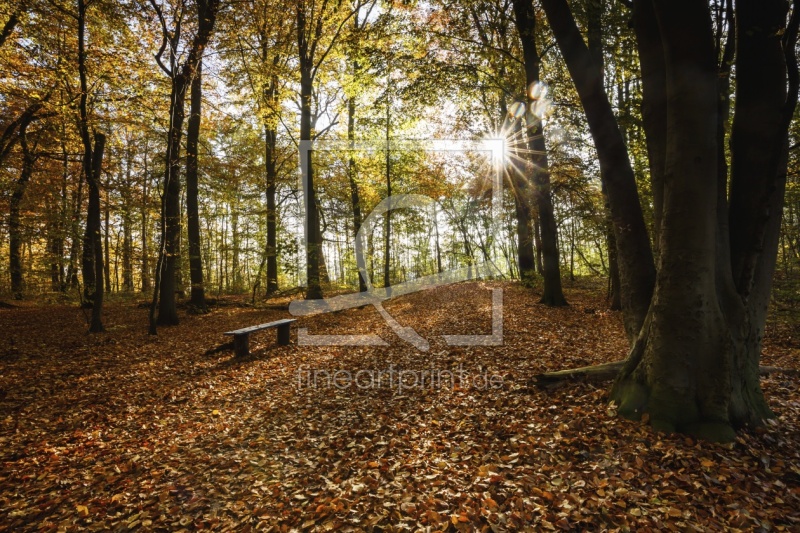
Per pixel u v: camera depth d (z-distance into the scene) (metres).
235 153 19.91
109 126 17.12
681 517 3.13
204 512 3.70
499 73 13.51
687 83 4.01
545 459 4.07
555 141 14.09
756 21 4.27
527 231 18.67
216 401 6.62
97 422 5.80
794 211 12.11
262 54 16.98
